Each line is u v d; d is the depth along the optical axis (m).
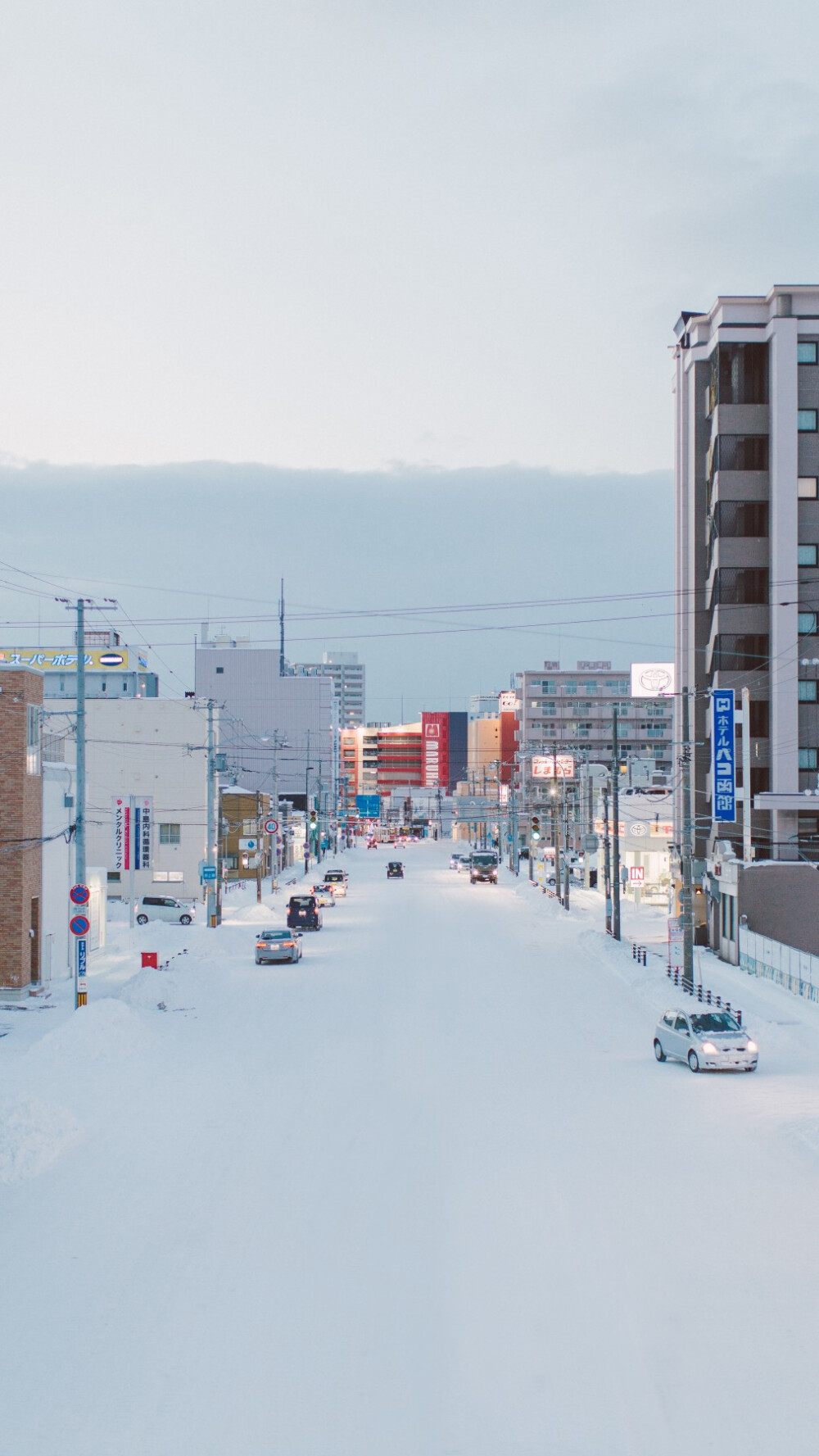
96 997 37.72
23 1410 10.50
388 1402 10.56
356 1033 30.44
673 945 51.19
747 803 47.94
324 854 147.50
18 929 37.06
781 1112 21.94
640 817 76.56
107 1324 12.35
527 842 132.75
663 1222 15.52
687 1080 25.05
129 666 95.56
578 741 148.75
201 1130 20.42
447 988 39.16
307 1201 16.41
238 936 54.00
